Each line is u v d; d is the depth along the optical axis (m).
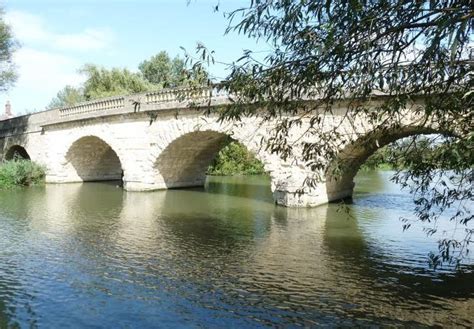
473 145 4.27
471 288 9.03
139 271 10.08
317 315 7.73
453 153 4.23
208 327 7.25
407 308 8.03
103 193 24.38
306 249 12.02
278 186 19.02
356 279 9.55
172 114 22.42
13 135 34.06
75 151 29.77
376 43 3.95
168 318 7.59
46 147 30.73
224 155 41.88
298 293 8.75
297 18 4.02
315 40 4.08
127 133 25.00
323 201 19.80
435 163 5.21
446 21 2.60
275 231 14.23
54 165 30.19
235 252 11.68
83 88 51.31
